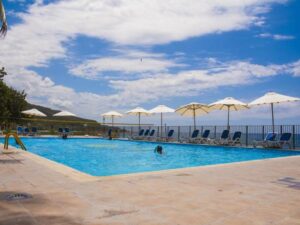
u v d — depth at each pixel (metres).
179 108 23.61
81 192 4.84
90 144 23.61
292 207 4.16
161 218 3.62
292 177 6.48
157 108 27.41
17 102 9.90
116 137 30.09
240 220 3.59
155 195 4.71
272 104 17.77
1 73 9.12
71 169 7.28
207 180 6.03
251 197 4.69
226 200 4.48
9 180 5.81
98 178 6.07
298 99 16.66
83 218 3.57
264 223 3.50
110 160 14.27
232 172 7.12
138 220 3.53
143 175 6.55
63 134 28.30
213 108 22.08
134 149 19.53
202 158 15.32
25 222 3.40
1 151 12.10
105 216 3.66
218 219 3.61
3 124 10.59
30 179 5.91
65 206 4.04
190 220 3.56
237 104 19.92
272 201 4.46
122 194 4.75
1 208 3.92
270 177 6.47
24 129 29.72
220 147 19.11
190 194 4.82
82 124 32.91
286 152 16.05
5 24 6.25
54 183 5.54
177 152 17.83
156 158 15.13
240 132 19.41
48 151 18.31
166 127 24.98
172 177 6.32
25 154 10.97
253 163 8.95
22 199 4.36
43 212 3.77
